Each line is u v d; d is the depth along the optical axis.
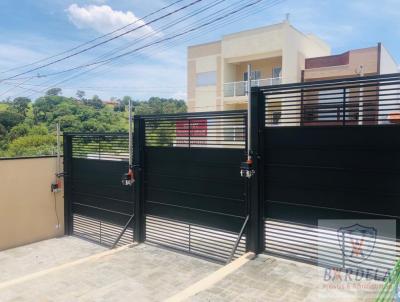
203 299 4.47
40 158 9.77
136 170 7.99
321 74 18.39
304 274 5.18
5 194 9.05
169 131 7.47
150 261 6.84
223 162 6.62
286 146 5.73
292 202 5.70
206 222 6.91
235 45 20.03
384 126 4.80
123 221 8.59
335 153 5.24
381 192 4.86
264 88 5.82
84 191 9.63
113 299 5.23
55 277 6.17
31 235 9.56
